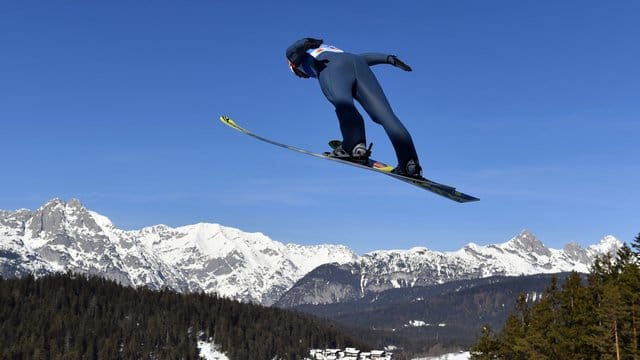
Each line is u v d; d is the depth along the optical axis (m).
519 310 73.12
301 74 11.34
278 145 11.55
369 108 10.55
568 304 64.12
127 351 164.50
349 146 10.48
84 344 162.75
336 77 10.64
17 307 172.88
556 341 61.28
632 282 56.22
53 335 163.38
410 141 10.23
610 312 52.94
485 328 74.56
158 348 170.75
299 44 10.91
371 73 10.80
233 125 12.41
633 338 53.25
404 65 10.73
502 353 71.00
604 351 54.53
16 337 159.12
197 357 170.38
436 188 10.63
